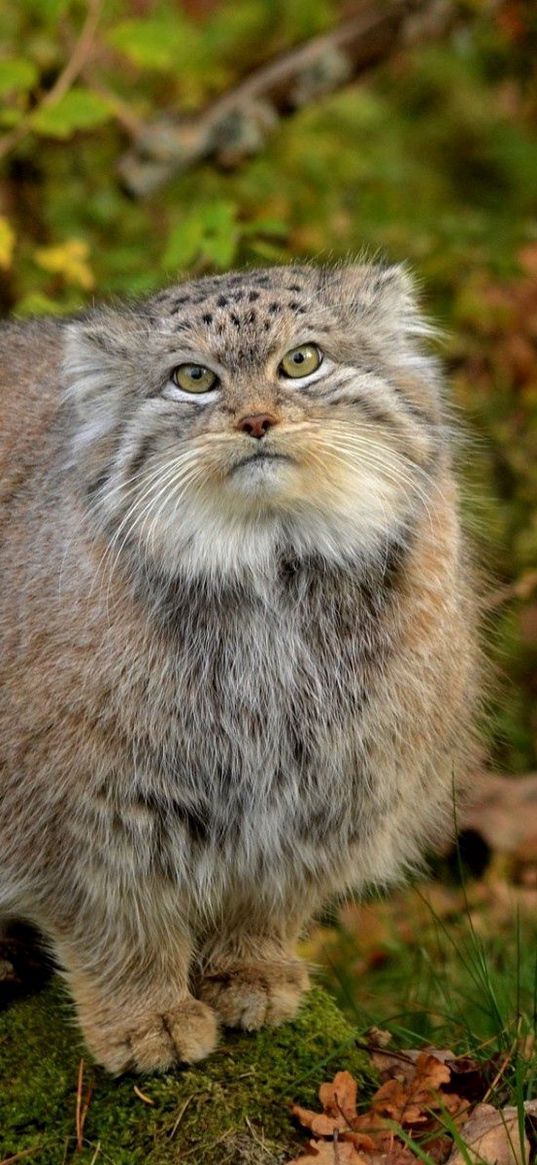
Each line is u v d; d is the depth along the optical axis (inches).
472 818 434.9
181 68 530.6
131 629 263.0
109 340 278.1
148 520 263.0
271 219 450.3
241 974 292.5
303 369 271.9
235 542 265.1
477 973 322.3
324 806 277.9
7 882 282.7
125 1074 275.6
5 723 271.6
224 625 267.3
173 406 269.0
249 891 288.4
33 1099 272.8
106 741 263.9
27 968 307.9
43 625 267.0
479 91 631.2
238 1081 271.9
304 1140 262.4
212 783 270.8
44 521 276.1
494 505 436.1
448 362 494.0
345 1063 280.7
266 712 270.2
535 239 536.1
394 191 574.2
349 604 270.2
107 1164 259.4
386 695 273.1
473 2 533.0
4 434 298.4
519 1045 284.5
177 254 399.5
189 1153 258.7
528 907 403.5
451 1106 268.1
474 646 301.6
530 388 495.2
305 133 560.1
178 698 265.4
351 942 387.5
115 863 271.1
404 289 290.7
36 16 475.2
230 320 271.6
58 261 429.4
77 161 510.3
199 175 521.0
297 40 548.4
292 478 261.3
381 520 267.6
